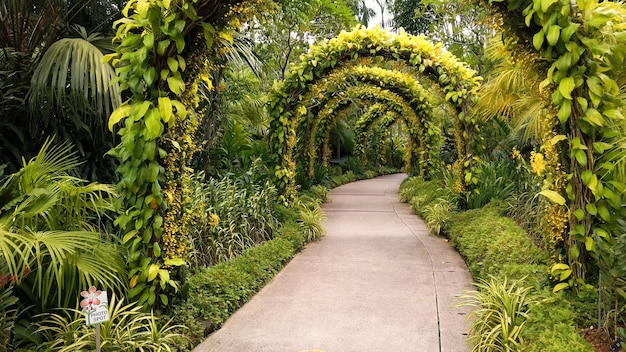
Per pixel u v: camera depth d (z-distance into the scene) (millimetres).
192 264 3588
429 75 6242
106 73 2941
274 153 6496
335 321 3086
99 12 3818
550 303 2619
